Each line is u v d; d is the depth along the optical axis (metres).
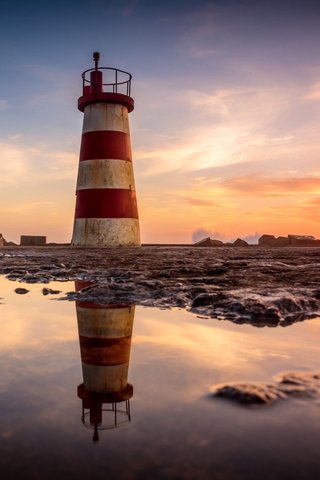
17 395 1.81
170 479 1.13
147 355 2.54
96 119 23.02
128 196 23.27
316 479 1.12
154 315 3.88
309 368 2.27
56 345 2.81
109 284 5.53
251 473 1.15
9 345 2.81
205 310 4.06
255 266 8.73
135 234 23.61
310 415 1.54
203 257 13.16
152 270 7.84
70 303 4.62
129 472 1.16
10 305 4.51
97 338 3.01
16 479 1.13
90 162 23.00
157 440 1.34
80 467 1.19
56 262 10.90
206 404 1.68
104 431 1.41
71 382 2.01
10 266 9.78
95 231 22.81
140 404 1.68
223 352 2.61
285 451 1.27
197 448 1.29
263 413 1.57
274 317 3.69
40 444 1.32
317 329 3.29
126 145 23.50
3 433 1.40
